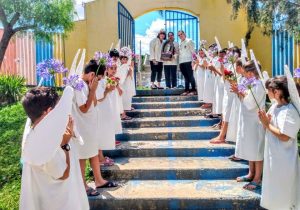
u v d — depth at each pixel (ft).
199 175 16.35
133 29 36.52
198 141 20.52
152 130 21.98
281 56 35.09
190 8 37.86
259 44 36.78
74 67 13.23
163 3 37.88
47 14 33.96
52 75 11.29
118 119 18.74
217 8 37.63
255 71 14.57
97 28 38.24
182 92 30.27
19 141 20.70
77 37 40.24
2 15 33.68
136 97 28.58
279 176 11.79
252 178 15.69
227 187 15.16
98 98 16.07
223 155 18.60
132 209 14.11
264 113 12.01
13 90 31.09
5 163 18.48
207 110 24.98
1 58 33.91
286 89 11.75
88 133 13.93
